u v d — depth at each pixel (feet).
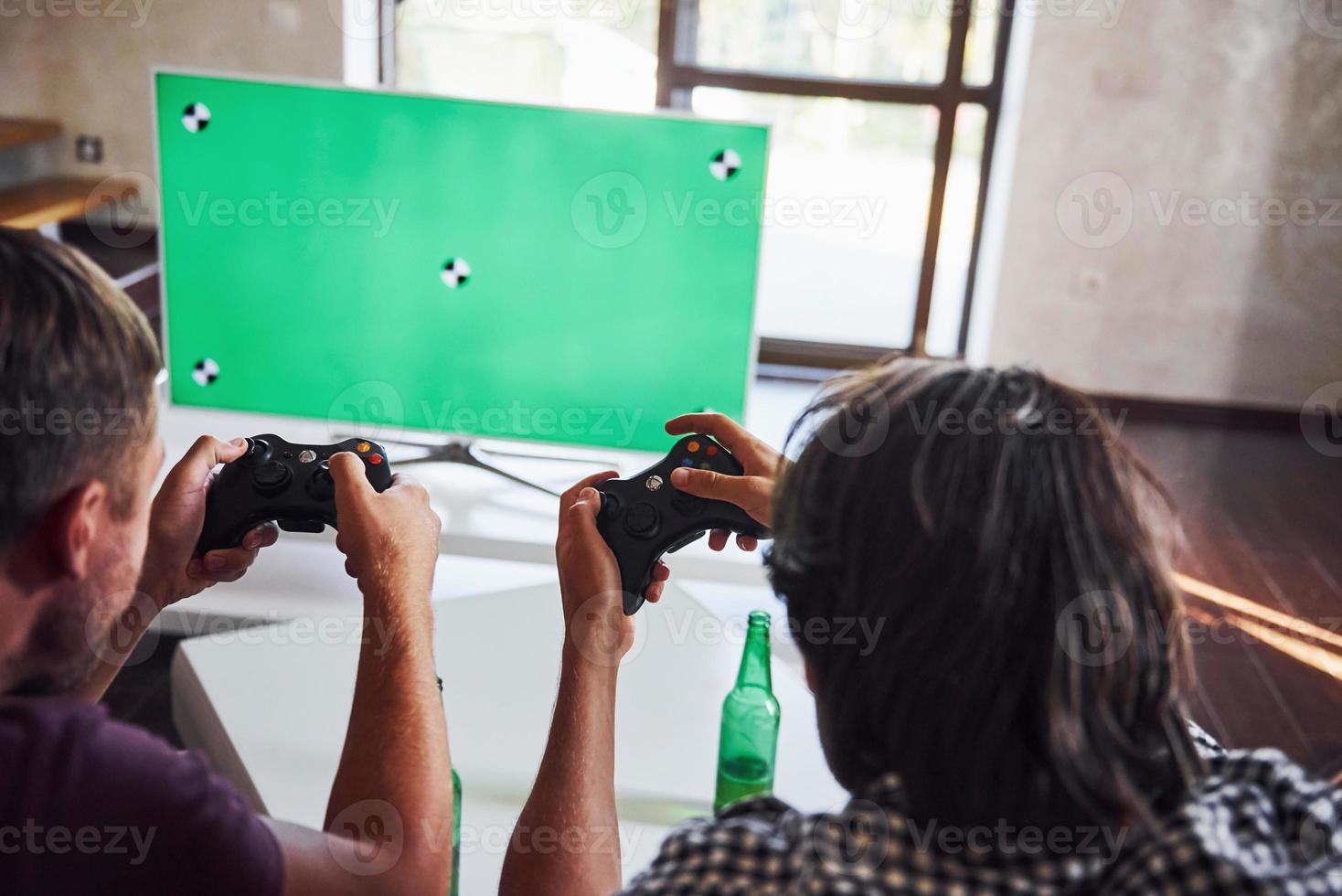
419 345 7.34
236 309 7.31
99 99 14.49
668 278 7.12
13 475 1.97
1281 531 11.87
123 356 2.12
